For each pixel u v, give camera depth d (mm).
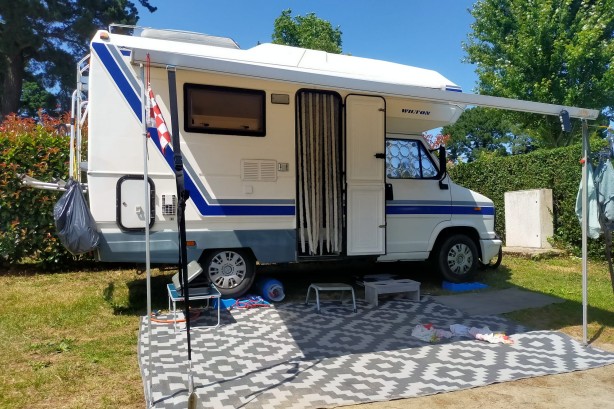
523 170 10766
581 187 5066
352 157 6348
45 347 4398
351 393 3566
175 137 3508
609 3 12539
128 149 5383
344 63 6402
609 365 4250
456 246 7168
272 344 4629
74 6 23438
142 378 3771
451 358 4348
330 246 6516
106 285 6773
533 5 13125
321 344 4660
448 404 3451
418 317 5621
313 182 6410
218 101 5777
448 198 7086
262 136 5992
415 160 6996
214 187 5762
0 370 3875
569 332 5184
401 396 3533
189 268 4992
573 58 12258
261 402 3381
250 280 6098
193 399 3154
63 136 7695
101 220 5277
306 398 3459
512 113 14172
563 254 9547
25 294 6191
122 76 5371
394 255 6742
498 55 14305
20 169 7348
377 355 4395
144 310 5645
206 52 5750
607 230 4902
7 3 20406
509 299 6453
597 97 12938
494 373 4016
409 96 4309
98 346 4480
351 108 6344
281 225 6094
